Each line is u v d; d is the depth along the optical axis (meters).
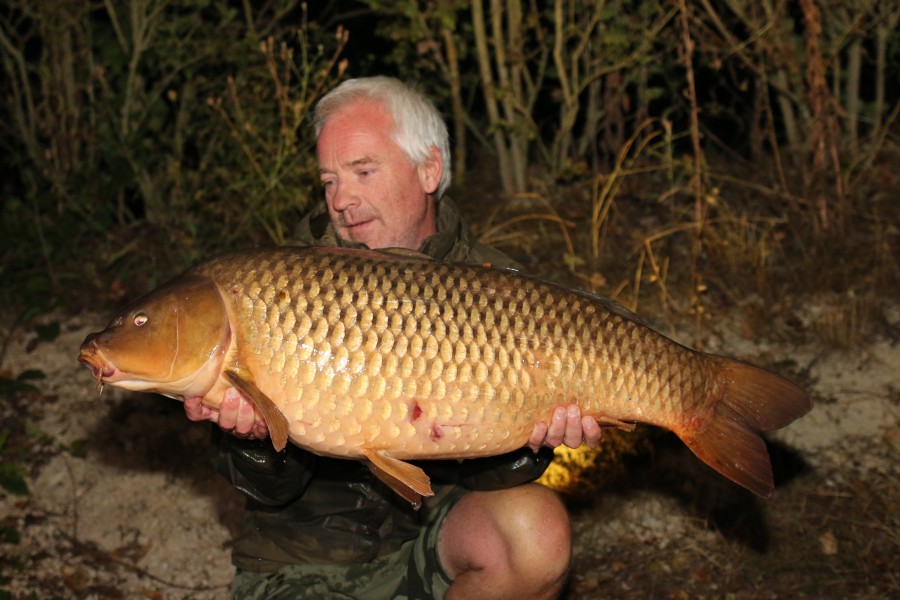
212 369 1.12
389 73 3.20
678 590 1.74
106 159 2.71
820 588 1.71
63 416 2.15
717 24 2.54
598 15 2.59
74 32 2.77
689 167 2.42
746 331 2.22
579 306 1.17
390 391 1.12
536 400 1.15
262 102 2.57
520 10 2.62
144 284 2.53
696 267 2.39
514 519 1.31
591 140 2.79
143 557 1.89
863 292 2.29
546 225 2.60
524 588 1.32
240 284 1.12
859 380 2.09
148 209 2.72
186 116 2.69
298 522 1.37
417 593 1.39
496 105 2.79
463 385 1.13
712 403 1.23
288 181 2.41
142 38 2.67
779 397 1.23
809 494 1.88
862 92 3.02
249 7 2.75
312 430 1.13
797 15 2.79
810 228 2.47
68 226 2.61
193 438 2.07
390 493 1.37
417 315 1.12
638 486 1.92
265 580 1.38
